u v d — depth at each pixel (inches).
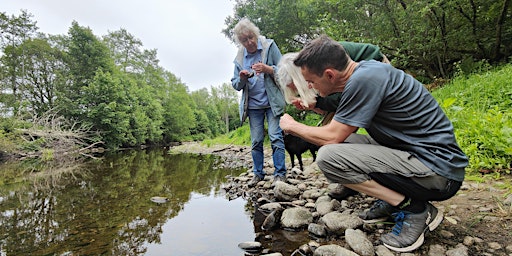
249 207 94.1
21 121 442.0
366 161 53.4
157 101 1083.3
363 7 240.4
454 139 51.4
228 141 498.9
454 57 253.3
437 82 241.1
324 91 59.3
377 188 55.1
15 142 386.9
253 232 71.4
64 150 419.2
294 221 71.0
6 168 265.0
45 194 128.7
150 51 1225.4
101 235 74.0
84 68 741.3
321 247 54.4
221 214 88.4
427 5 196.5
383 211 64.0
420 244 51.6
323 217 67.6
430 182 50.4
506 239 52.5
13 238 72.8
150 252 62.7
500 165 85.5
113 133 621.3
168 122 1143.0
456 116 127.2
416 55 250.7
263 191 107.7
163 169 203.5
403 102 50.9
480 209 64.5
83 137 535.8
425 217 52.8
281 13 291.9
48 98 708.0
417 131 51.4
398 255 51.1
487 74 181.0
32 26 731.4
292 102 70.3
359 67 53.4
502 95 143.1
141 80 1109.7
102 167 239.1
